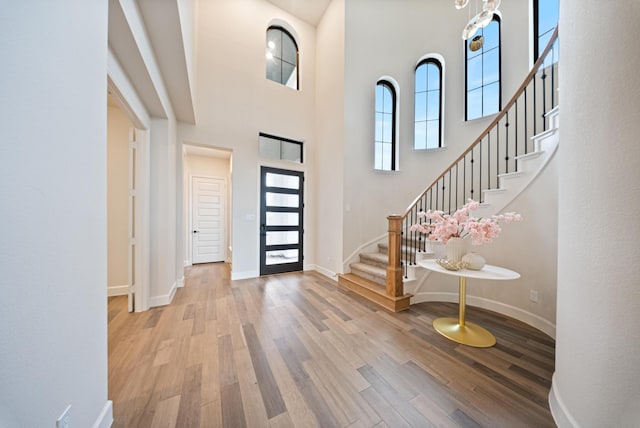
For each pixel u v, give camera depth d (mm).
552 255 2074
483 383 1441
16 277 632
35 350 695
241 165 3836
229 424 1136
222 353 1738
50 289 758
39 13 711
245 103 3881
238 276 3783
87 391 964
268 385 1408
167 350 1770
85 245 959
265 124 4051
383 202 3961
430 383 1437
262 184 4027
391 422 1156
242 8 3885
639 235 804
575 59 1065
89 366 981
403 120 4066
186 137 3441
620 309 854
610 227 893
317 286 3424
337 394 1339
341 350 1794
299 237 4371
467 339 1942
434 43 3975
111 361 1628
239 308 2596
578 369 1029
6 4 604
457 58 3848
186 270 4410
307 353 1750
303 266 4395
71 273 870
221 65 3691
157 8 1631
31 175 683
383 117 4152
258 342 1897
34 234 694
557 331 1234
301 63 4445
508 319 2377
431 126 4102
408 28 4078
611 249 888
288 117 4273
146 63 1808
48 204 751
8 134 608
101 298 1081
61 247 814
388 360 1672
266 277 3900
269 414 1197
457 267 2018
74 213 888
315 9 4242
